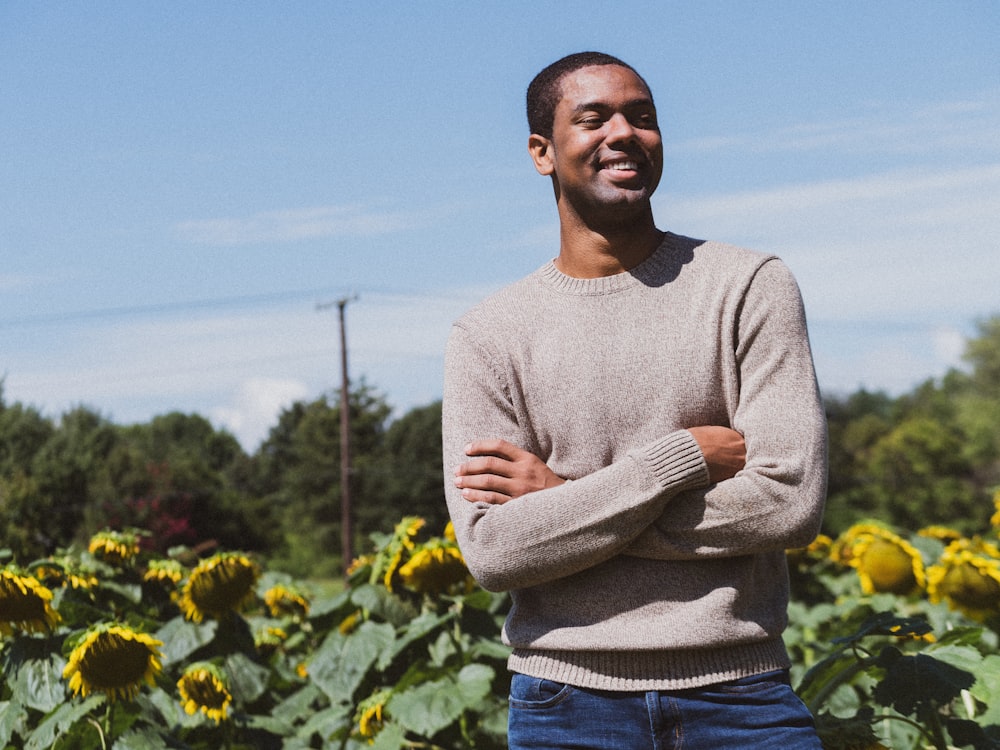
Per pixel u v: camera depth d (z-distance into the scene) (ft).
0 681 13.14
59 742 11.53
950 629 9.74
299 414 199.82
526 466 7.18
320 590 20.88
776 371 6.94
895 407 208.03
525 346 7.39
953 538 19.94
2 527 95.45
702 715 6.75
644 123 7.39
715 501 6.72
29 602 12.45
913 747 10.87
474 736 13.83
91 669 11.50
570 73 7.47
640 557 6.93
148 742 11.74
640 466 6.73
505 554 6.93
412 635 14.08
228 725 14.05
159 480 115.96
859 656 9.47
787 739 6.73
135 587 15.75
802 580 21.16
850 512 111.45
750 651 6.87
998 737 9.39
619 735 6.82
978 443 170.71
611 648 6.81
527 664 7.20
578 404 7.14
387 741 13.11
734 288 7.08
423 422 187.01
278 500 172.65
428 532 15.56
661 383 7.05
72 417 119.96
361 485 183.01
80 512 103.30
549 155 7.70
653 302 7.20
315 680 14.44
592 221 7.35
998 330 198.59
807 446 6.79
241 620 15.69
